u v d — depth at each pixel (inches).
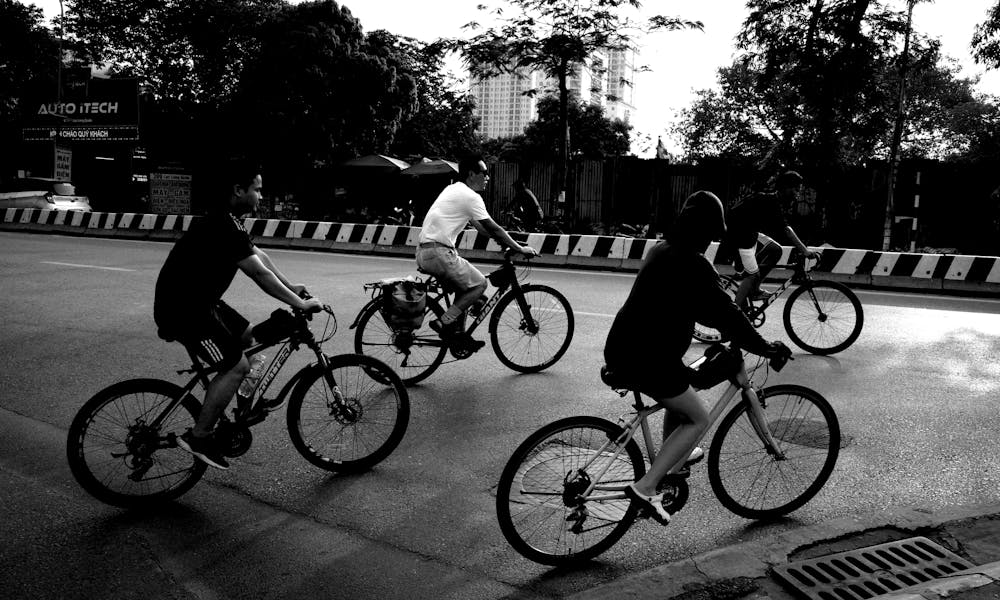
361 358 169.9
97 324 311.9
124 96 1160.2
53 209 824.9
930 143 1390.3
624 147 1814.7
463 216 235.6
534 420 203.8
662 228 852.6
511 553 134.6
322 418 171.0
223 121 1261.1
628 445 130.3
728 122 1419.8
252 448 183.2
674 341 122.7
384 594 120.8
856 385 234.8
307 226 672.4
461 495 158.1
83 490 157.4
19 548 133.3
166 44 1294.3
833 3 715.4
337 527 143.8
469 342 239.3
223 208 147.8
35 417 201.2
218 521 145.6
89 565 128.0
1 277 436.5
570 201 911.0
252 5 1295.5
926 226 800.9
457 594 121.3
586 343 291.0
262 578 125.0
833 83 720.3
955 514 143.5
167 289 145.6
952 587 116.6
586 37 721.6
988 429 194.9
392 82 1232.2
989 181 785.6
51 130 1181.1
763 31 738.2
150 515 147.6
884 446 183.6
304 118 1159.0
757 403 138.9
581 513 129.4
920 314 354.0
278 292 152.3
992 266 433.7
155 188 1024.2
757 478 146.4
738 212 278.8
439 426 199.6
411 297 230.7
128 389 148.5
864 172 784.9
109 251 578.9
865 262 470.0
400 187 1115.9
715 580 121.0
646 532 142.9
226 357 149.6
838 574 122.2
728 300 122.3
